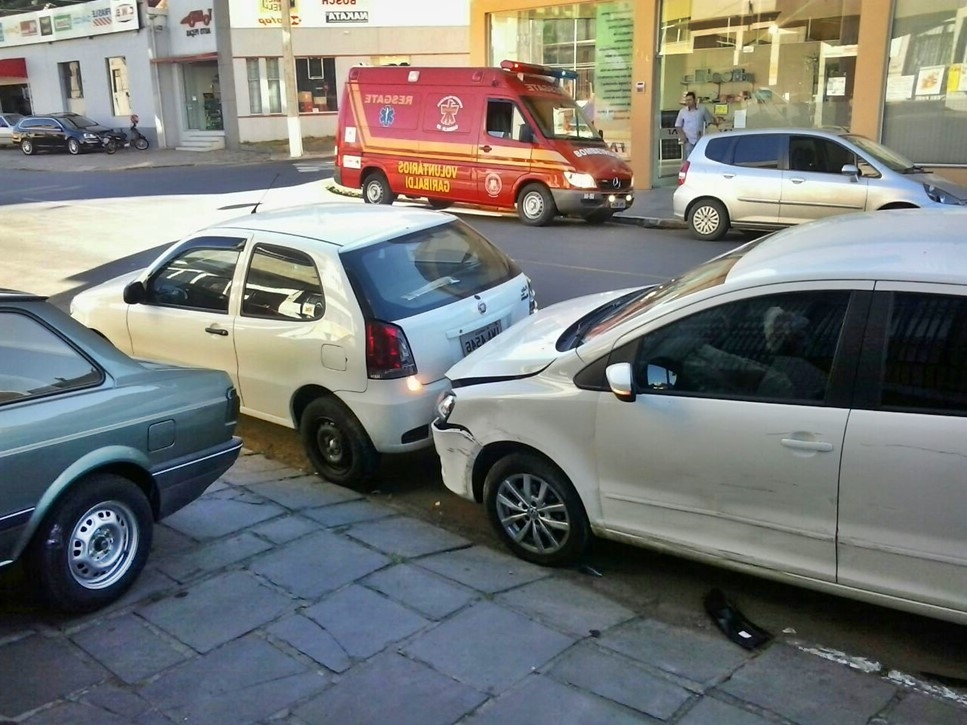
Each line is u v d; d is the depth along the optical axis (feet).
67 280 39.55
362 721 10.73
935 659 12.24
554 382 14.15
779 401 12.09
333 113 119.14
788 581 12.50
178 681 11.59
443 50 119.03
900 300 11.49
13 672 11.83
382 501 18.11
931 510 11.12
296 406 19.11
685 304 13.03
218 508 17.35
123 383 13.70
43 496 12.37
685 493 13.04
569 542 14.44
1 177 90.84
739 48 59.21
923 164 51.70
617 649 12.32
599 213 50.60
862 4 51.75
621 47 64.69
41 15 134.51
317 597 13.73
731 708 10.95
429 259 19.33
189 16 114.73
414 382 17.58
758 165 43.01
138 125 125.18
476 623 12.97
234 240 20.13
